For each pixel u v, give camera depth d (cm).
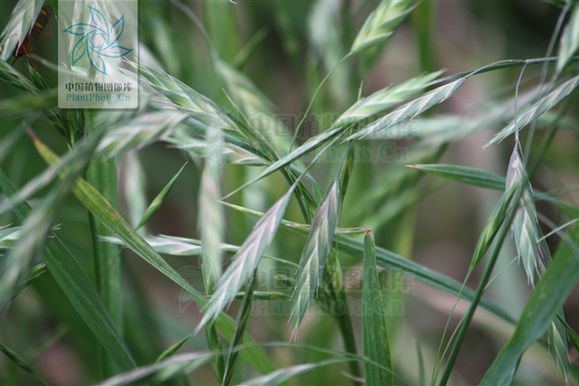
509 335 51
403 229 51
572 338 37
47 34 39
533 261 36
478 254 36
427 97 36
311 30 52
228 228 49
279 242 49
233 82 45
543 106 36
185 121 36
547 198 38
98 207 35
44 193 48
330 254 38
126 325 47
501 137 37
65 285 37
